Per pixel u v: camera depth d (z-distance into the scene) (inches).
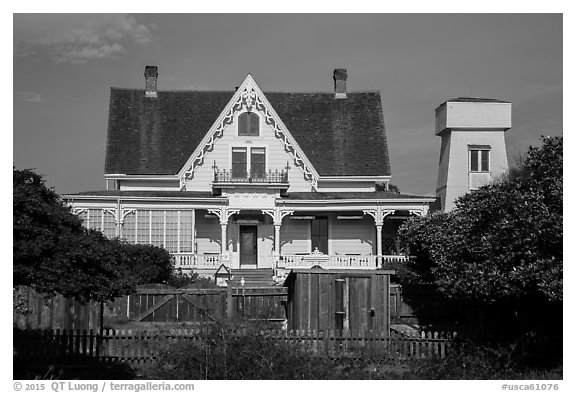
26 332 778.8
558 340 775.1
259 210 1587.1
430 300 1076.5
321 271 880.9
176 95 1829.5
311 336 796.6
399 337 806.5
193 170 1646.2
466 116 1748.3
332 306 875.4
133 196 1508.4
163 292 1054.4
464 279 757.3
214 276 1477.6
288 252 1654.8
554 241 686.5
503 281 716.7
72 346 778.8
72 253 609.3
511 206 745.0
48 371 728.3
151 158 1695.4
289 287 949.2
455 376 727.1
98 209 1501.0
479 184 1731.1
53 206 639.8
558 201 709.3
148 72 1822.1
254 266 1646.2
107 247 652.1
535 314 818.2
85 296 633.6
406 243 1060.5
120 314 1047.0
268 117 1658.5
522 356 775.7
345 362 785.6
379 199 1558.8
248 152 1652.3
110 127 1732.3
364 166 1728.6
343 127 1804.9
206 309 999.6
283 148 1663.4
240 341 694.5
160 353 729.0
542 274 679.7
